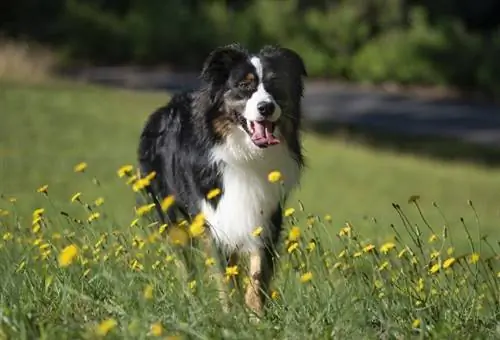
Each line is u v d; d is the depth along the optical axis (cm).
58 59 3039
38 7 3528
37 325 500
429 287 580
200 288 521
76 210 1177
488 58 3148
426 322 535
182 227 652
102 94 2383
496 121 2750
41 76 2603
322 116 2700
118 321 512
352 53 3378
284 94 690
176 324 476
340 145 2198
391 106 2920
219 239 695
